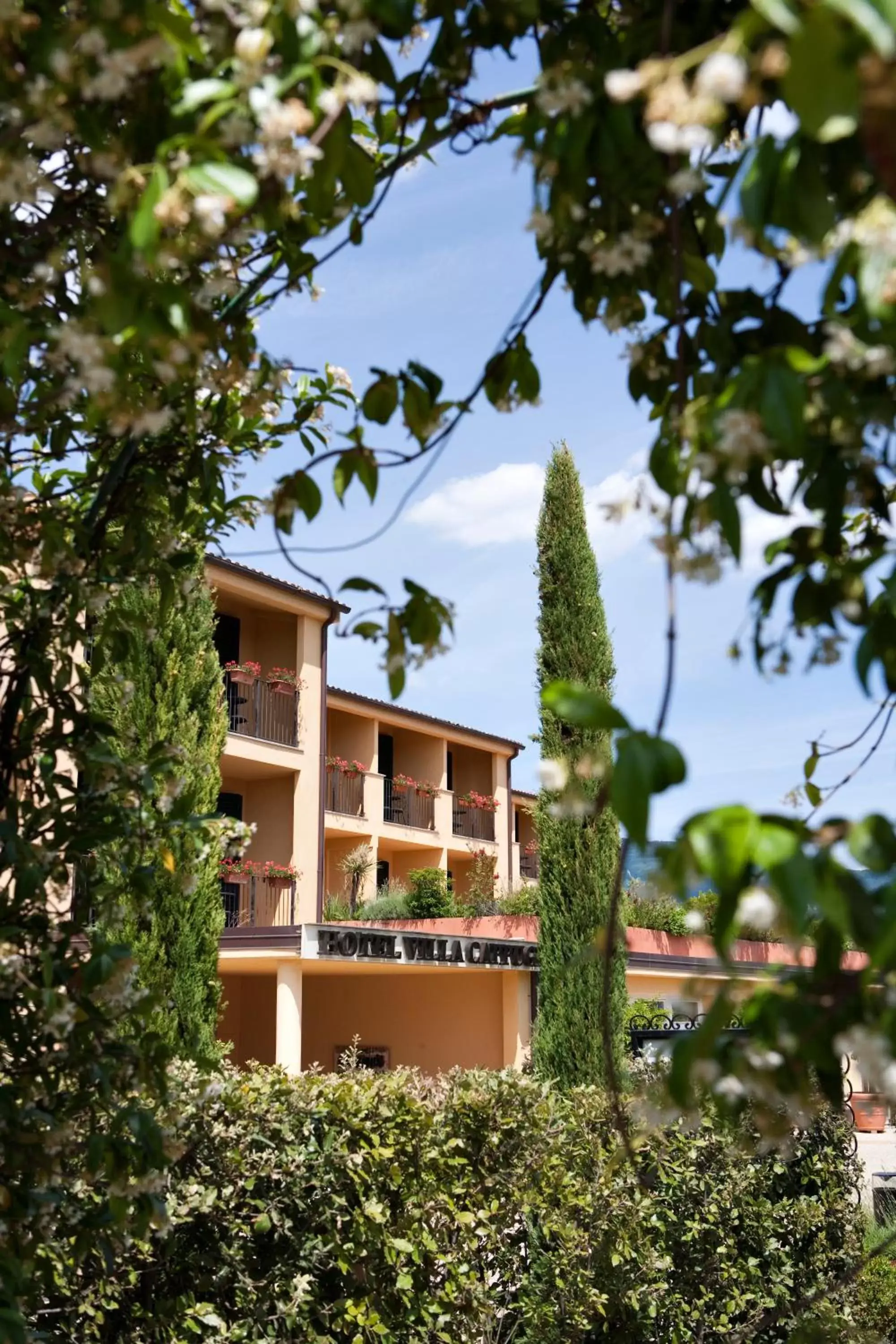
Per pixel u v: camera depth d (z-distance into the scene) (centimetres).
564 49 175
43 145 189
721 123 170
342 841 2320
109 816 254
